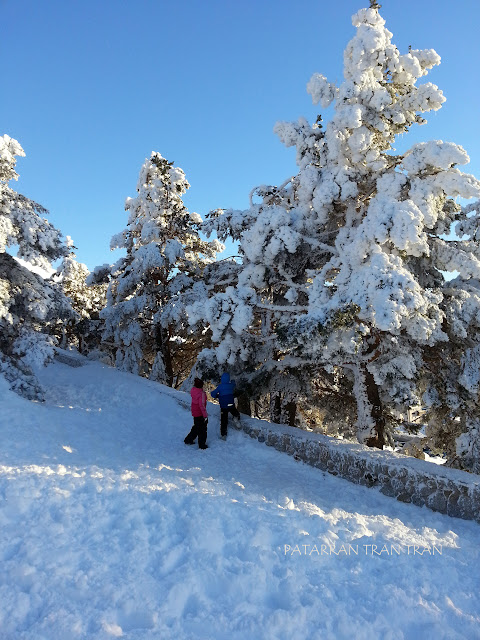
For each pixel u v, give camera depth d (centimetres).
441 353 1130
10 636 280
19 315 1229
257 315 1462
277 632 306
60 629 286
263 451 970
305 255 1223
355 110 1022
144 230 1938
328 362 1108
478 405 1097
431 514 718
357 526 540
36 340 1192
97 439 906
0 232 1084
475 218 1087
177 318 1639
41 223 1188
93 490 535
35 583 336
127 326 1923
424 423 1417
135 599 326
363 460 840
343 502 718
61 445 804
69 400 1270
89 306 3083
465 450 1066
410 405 1031
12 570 348
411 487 769
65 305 1338
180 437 1052
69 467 662
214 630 304
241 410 1416
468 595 386
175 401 1273
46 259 1182
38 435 829
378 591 371
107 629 289
